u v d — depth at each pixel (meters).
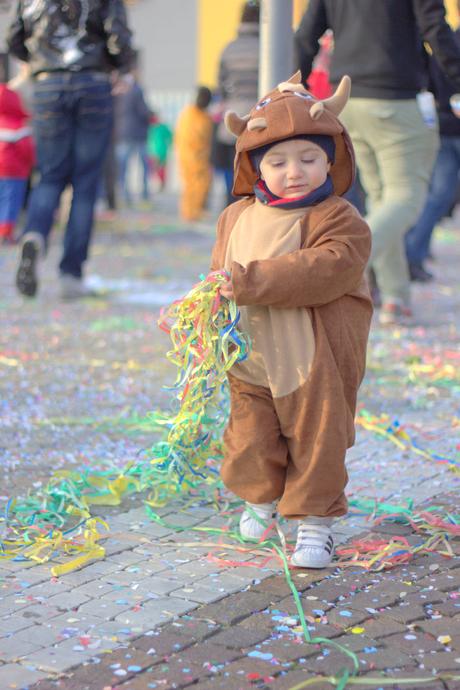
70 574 5.04
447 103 10.65
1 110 16.39
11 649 4.29
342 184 5.35
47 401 8.11
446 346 9.98
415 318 11.30
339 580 4.96
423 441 7.18
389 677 4.08
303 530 5.16
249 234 5.13
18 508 5.85
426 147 10.09
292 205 5.05
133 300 12.55
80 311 11.80
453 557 5.23
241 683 4.03
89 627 4.48
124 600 4.75
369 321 5.19
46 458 6.79
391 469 6.60
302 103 5.02
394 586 4.88
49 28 11.46
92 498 6.00
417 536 5.51
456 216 24.06
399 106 9.90
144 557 5.26
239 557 5.27
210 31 33.78
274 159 5.02
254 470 5.18
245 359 5.09
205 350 5.05
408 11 9.80
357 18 9.88
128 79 26.02
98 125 11.79
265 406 5.15
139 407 7.96
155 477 6.14
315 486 5.01
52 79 11.58
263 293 4.85
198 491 6.19
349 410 5.11
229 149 18.00
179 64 34.38
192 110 22.86
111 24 11.44
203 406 5.32
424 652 4.28
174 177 35.62
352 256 4.92
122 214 24.41
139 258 16.41
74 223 12.16
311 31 10.18
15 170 16.73
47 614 4.61
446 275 14.59
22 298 12.52
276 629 4.47
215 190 33.78
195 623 4.52
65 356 9.62
